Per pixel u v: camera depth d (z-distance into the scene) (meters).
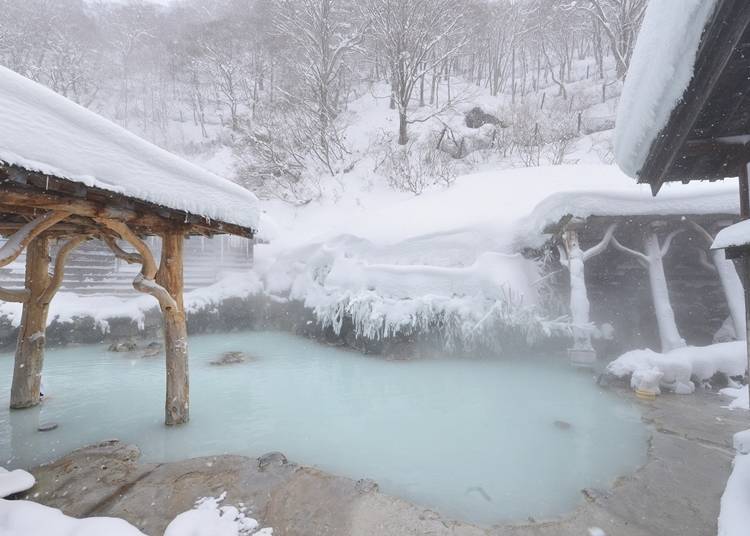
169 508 2.79
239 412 5.40
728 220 7.92
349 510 2.79
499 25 31.48
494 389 6.50
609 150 17.52
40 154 2.45
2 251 2.95
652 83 2.45
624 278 10.00
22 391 5.39
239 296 12.88
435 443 4.35
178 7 42.31
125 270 12.77
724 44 2.03
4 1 28.66
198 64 32.66
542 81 32.34
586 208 7.57
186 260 14.14
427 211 12.98
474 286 9.04
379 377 7.36
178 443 4.31
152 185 3.40
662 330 7.57
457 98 24.27
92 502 2.87
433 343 9.06
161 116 32.56
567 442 4.30
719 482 3.18
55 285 5.57
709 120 2.77
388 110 25.86
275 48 30.61
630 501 2.92
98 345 9.77
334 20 24.56
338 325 10.20
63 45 29.42
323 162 19.78
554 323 7.96
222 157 22.92
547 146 19.80
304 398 6.08
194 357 9.06
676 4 2.00
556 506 3.01
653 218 7.75
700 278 9.47
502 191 13.05
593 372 7.34
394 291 9.63
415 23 21.33
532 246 9.47
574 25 31.22
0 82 2.25
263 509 2.79
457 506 3.04
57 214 3.21
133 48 36.75
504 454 4.04
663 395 5.82
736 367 6.19
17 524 2.42
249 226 4.85
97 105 31.75
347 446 4.27
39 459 3.90
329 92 24.20
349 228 13.38
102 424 4.85
